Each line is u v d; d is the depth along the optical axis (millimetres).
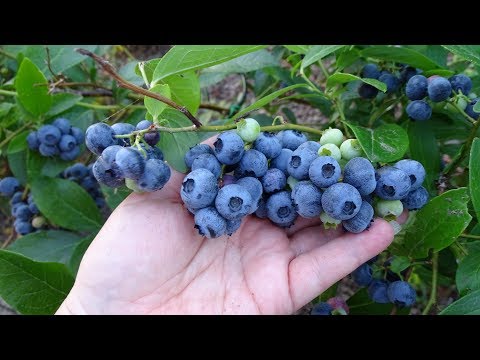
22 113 260
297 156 175
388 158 172
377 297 223
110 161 157
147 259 190
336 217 164
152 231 190
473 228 207
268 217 197
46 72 276
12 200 304
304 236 210
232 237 207
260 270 198
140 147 159
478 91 240
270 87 305
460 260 200
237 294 197
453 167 215
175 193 198
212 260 202
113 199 250
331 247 191
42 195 267
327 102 290
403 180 169
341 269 190
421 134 223
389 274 231
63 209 269
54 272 214
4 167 337
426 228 188
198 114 387
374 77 245
